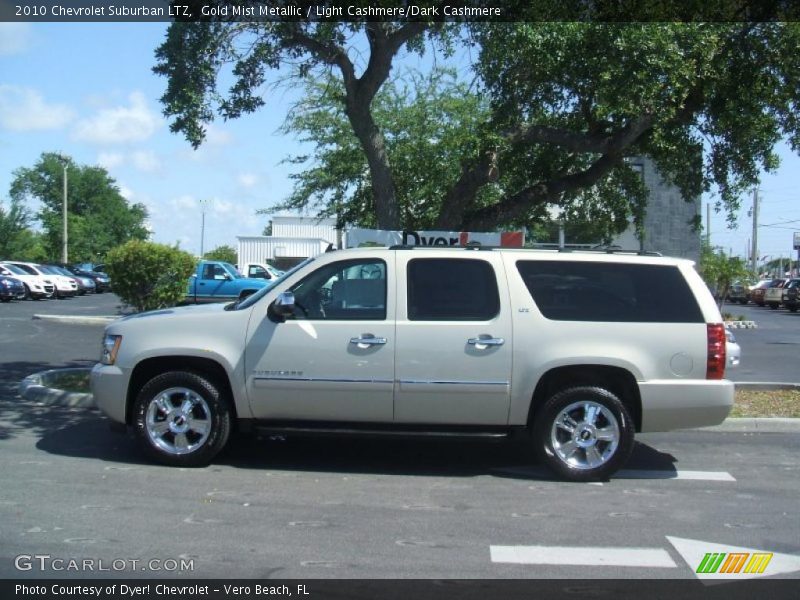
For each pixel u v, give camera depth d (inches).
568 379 283.6
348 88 419.8
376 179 430.0
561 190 455.8
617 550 211.2
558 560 203.0
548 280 281.7
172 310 301.7
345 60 413.4
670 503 256.5
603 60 378.6
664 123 407.2
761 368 603.2
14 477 267.9
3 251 2628.0
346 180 751.7
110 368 288.7
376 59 409.1
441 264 284.2
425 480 280.2
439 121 729.6
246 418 285.0
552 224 603.5
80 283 1700.3
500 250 286.7
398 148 705.0
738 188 454.0
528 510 245.8
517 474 290.8
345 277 285.9
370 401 278.1
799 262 2069.4
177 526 221.9
